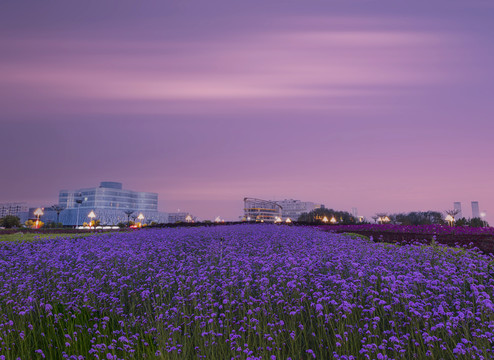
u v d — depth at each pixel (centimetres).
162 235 2177
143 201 17512
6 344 623
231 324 746
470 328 629
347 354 591
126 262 1162
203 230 2791
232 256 1235
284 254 1316
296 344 645
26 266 1212
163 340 650
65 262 1185
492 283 916
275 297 853
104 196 15950
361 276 804
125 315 810
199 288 865
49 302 911
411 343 638
